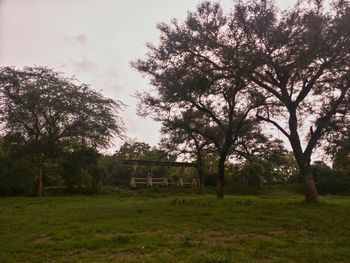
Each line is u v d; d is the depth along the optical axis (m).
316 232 14.43
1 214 19.39
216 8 22.30
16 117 34.56
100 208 20.67
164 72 23.95
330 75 21.84
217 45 21.91
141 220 15.65
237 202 21.53
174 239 12.34
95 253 10.62
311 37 19.55
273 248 11.60
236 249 11.26
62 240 12.22
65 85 36.09
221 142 34.06
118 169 50.16
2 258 10.07
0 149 36.53
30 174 35.91
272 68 21.00
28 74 34.91
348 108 22.14
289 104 21.89
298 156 21.83
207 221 15.54
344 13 19.61
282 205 20.22
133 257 10.11
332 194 42.34
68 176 37.78
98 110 37.06
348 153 32.66
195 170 47.53
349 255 11.17
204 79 22.17
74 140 37.12
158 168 50.69
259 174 41.66
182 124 31.08
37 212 19.83
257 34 20.75
